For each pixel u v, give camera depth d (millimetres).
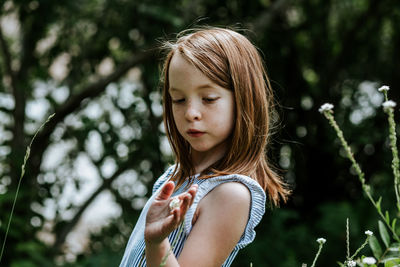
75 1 5371
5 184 5320
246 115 1349
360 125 6570
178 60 1328
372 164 6559
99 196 6094
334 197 6773
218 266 1232
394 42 6766
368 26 6688
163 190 1141
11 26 6289
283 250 5527
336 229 5512
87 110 5820
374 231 5320
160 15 5051
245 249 5512
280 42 6441
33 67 5918
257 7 6109
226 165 1358
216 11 5941
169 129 1506
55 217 5695
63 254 5547
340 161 6648
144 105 5652
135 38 5770
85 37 6074
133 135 5773
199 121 1309
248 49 1422
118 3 5566
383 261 1367
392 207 5484
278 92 6523
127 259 1453
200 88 1308
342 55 6730
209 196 1282
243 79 1355
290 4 6230
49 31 5945
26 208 5180
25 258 4973
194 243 1223
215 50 1343
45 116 5738
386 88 1247
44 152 5816
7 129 5723
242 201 1252
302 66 6918
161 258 1133
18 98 5598
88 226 6227
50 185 5680
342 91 6828
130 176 6000
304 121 6727
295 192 6828
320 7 6504
